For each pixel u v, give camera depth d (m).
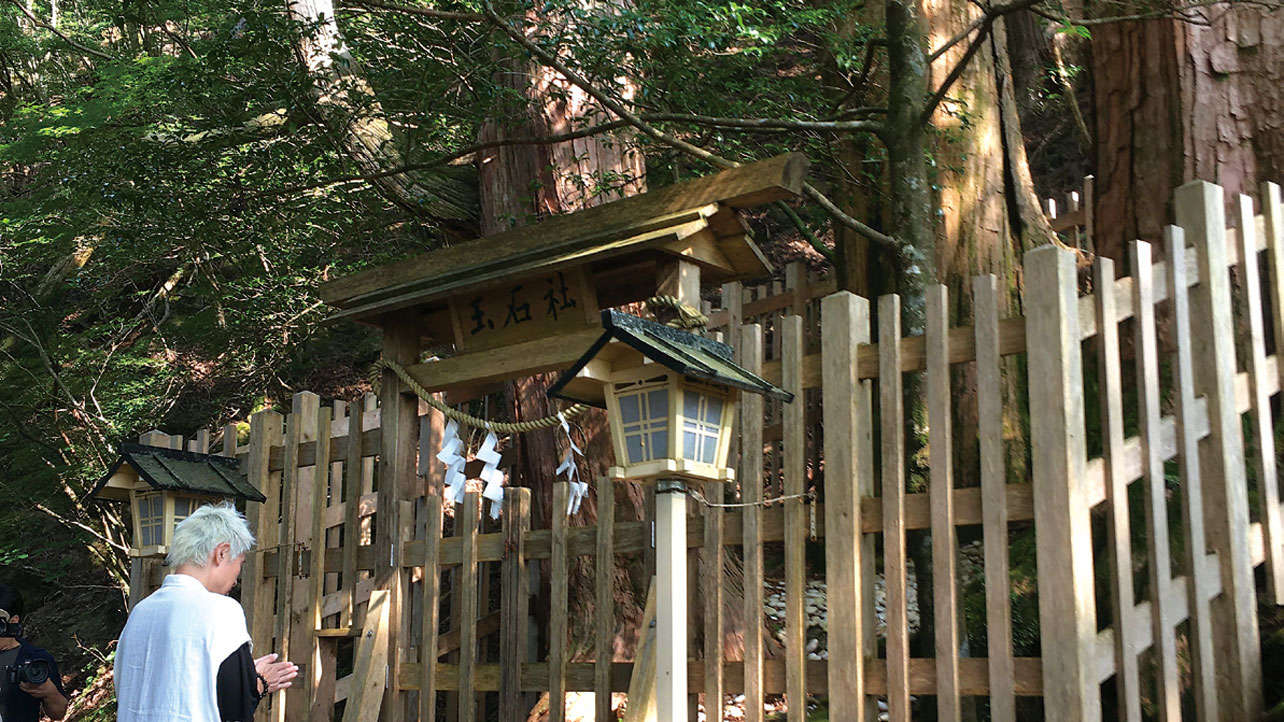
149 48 9.97
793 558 3.94
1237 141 5.42
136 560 5.81
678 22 5.56
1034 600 5.11
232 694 2.85
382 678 4.80
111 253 8.80
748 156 6.70
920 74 5.32
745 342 4.23
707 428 3.29
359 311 5.02
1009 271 6.62
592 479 6.45
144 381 10.95
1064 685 3.26
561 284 4.47
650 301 4.01
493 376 4.70
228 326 10.09
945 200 6.54
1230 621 3.90
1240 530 3.99
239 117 6.55
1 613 3.89
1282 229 4.65
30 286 12.62
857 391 3.90
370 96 6.63
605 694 4.23
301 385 11.67
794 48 7.12
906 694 3.61
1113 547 3.51
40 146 8.73
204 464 5.26
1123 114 5.79
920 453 5.82
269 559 5.56
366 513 5.86
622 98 6.01
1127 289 3.78
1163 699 3.53
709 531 4.16
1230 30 5.50
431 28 6.45
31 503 10.76
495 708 6.58
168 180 6.90
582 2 6.23
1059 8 6.16
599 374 3.32
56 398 10.60
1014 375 6.54
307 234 8.85
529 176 6.93
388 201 7.70
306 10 6.36
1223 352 4.10
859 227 5.12
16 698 3.84
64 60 12.79
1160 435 3.73
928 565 4.41
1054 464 3.39
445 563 4.87
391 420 5.11
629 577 6.21
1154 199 5.61
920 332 4.95
